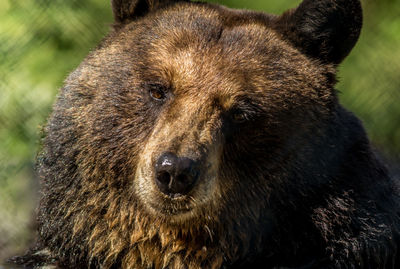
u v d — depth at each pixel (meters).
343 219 9.78
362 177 10.04
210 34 9.74
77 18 16.95
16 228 13.46
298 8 10.19
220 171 9.48
